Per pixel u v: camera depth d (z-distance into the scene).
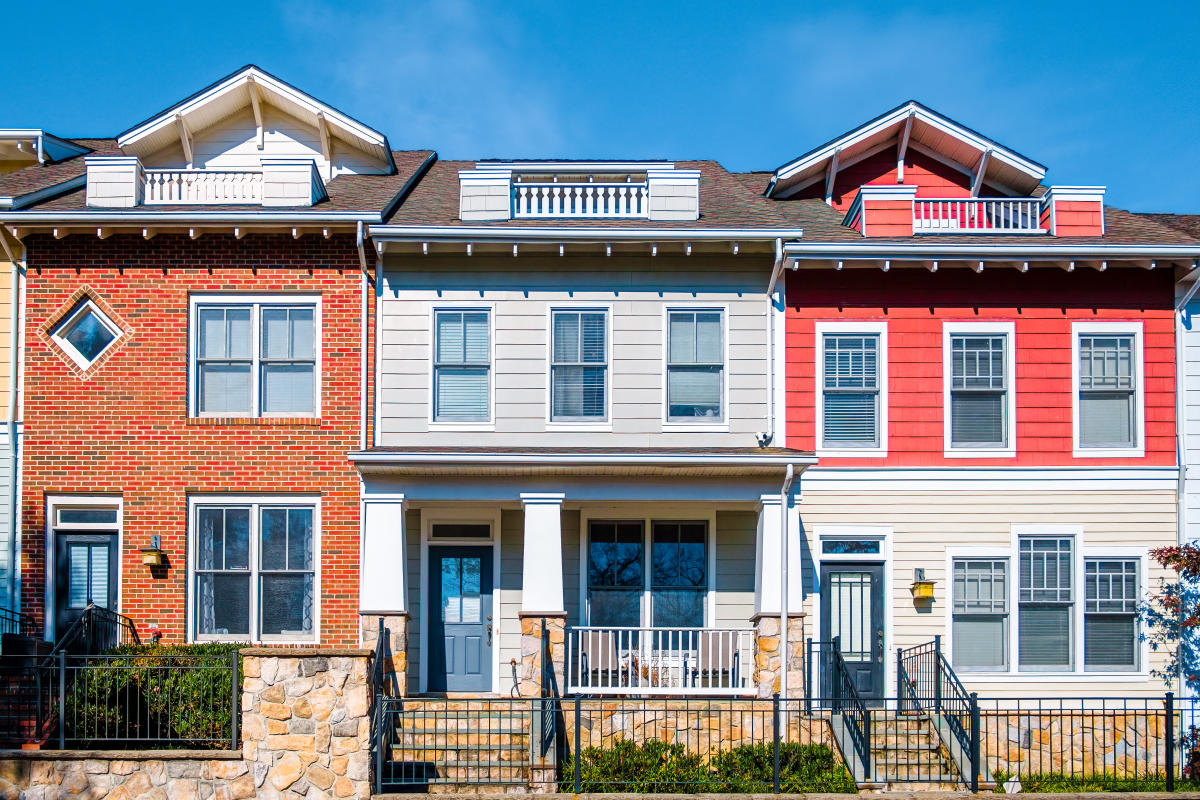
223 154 21.53
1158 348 18.66
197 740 14.07
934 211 20.53
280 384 18.38
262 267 18.42
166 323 18.31
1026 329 18.64
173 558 17.91
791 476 17.12
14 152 21.36
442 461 16.80
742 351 18.53
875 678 18.03
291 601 17.97
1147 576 18.20
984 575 18.25
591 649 17.94
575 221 18.81
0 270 18.42
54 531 18.00
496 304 18.56
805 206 20.83
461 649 18.48
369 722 13.94
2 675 15.86
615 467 16.98
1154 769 17.67
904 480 18.30
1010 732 17.64
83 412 18.12
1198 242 18.38
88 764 13.86
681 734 16.20
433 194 20.67
